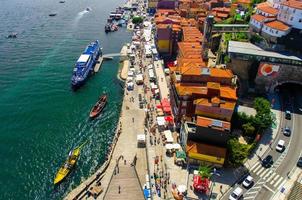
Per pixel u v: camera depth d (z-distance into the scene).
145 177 96.88
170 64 164.38
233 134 108.69
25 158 109.06
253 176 92.69
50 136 120.00
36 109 135.62
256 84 126.25
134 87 147.50
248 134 106.56
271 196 86.12
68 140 118.19
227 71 114.25
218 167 95.38
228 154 95.00
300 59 118.12
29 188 97.69
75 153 108.69
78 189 93.50
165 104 126.44
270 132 108.19
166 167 97.44
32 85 154.25
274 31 126.94
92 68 170.75
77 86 151.25
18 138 118.50
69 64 178.00
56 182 98.00
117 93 149.50
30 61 180.50
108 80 161.75
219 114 102.00
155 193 89.00
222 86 110.69
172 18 197.00
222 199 85.88
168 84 145.25
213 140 95.81
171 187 90.31
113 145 110.25
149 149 105.88
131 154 106.56
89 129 124.25
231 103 101.94
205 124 94.69
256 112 113.19
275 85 124.75
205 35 137.38
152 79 152.38
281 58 118.94
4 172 103.06
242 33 147.50
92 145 115.56
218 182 91.12
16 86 152.88
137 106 133.25
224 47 138.00
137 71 162.75
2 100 140.75
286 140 104.75
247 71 126.00
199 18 191.12
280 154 99.75
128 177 96.75
